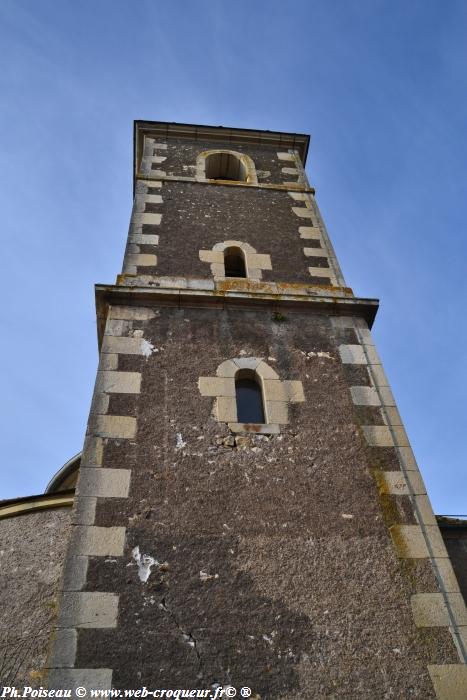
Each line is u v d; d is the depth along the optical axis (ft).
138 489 18.47
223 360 23.34
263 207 34.94
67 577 16.08
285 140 43.70
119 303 25.04
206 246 30.50
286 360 23.85
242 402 22.47
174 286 26.68
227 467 19.58
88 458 19.01
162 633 15.46
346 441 21.07
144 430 20.17
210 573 16.84
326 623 16.24
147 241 30.09
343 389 23.00
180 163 39.19
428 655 15.89
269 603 16.46
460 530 24.04
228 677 14.93
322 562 17.54
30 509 21.35
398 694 15.07
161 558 16.94
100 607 15.67
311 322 25.81
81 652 14.83
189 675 14.83
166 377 22.18
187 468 19.31
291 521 18.40
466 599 21.98
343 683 15.14
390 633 16.22
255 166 40.27
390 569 17.62
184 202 34.17
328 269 30.17
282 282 28.78
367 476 20.03
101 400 20.86
